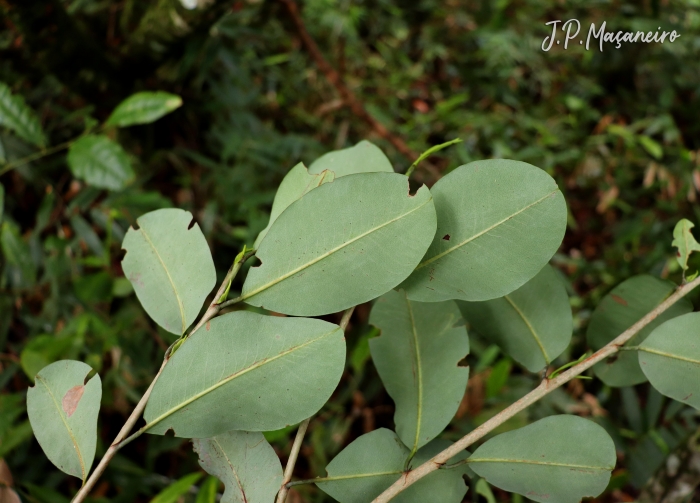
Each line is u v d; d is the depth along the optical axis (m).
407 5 1.52
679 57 1.39
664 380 0.30
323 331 0.28
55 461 0.29
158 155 0.94
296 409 0.28
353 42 1.36
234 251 0.90
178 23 0.78
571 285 1.05
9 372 0.71
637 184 1.33
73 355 0.67
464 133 1.30
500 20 1.46
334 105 1.07
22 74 0.82
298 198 0.30
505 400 0.80
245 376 0.28
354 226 0.29
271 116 1.17
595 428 0.30
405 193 0.28
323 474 0.70
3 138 0.79
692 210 1.14
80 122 0.88
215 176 0.93
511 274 0.29
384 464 0.30
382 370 0.32
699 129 1.41
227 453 0.29
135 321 0.76
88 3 0.79
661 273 0.95
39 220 0.78
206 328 0.29
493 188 0.29
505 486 0.29
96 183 0.63
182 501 0.66
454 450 0.29
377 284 0.28
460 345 0.32
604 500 0.78
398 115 1.34
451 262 0.29
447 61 1.47
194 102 0.96
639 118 1.43
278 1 0.98
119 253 0.84
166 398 0.28
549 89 1.45
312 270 0.28
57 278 0.76
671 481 0.45
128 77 0.87
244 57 1.17
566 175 1.33
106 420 0.74
